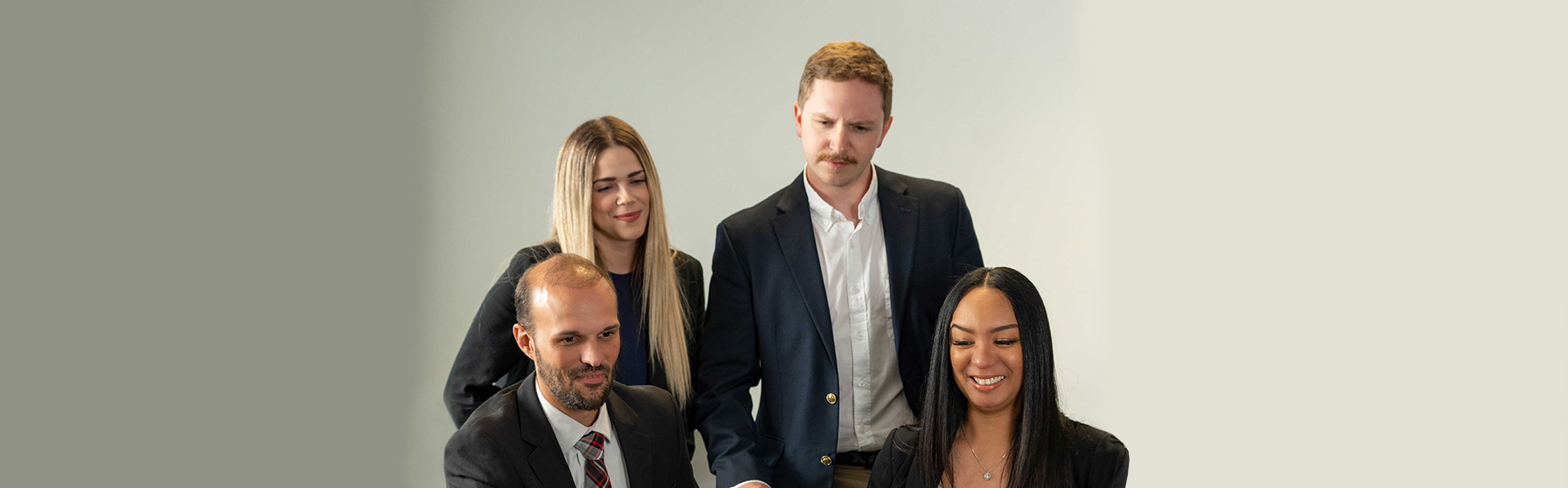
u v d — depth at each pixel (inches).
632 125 141.0
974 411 88.4
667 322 106.3
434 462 141.5
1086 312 136.6
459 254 141.7
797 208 104.4
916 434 91.0
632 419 85.5
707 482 131.8
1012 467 86.1
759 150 139.3
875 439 104.4
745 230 106.0
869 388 104.0
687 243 140.9
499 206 141.6
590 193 101.4
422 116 141.9
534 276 78.9
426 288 141.8
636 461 84.0
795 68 138.9
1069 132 136.4
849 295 103.8
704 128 140.2
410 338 141.8
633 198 101.7
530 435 79.6
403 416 141.6
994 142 137.5
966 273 105.7
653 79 140.6
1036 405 84.7
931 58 138.3
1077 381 136.9
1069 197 136.6
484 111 141.8
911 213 103.4
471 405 106.8
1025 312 84.7
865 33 138.5
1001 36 137.1
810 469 100.8
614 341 78.8
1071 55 136.3
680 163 140.6
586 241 101.7
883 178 105.3
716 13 139.6
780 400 103.5
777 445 102.9
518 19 141.6
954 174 138.2
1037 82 136.7
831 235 103.9
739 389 105.3
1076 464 85.5
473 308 141.6
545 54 141.8
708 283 140.6
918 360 102.4
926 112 138.5
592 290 77.4
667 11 140.5
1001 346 84.6
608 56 141.1
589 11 141.3
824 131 96.7
